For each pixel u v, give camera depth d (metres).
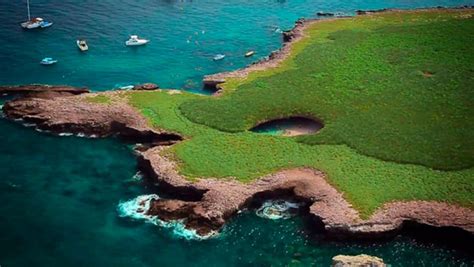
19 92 107.56
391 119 95.56
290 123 98.31
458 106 98.06
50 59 119.75
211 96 104.12
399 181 82.25
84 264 71.06
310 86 105.69
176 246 74.19
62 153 92.38
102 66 119.25
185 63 120.94
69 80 113.62
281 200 81.75
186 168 85.12
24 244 73.88
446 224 75.38
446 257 72.81
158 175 84.12
